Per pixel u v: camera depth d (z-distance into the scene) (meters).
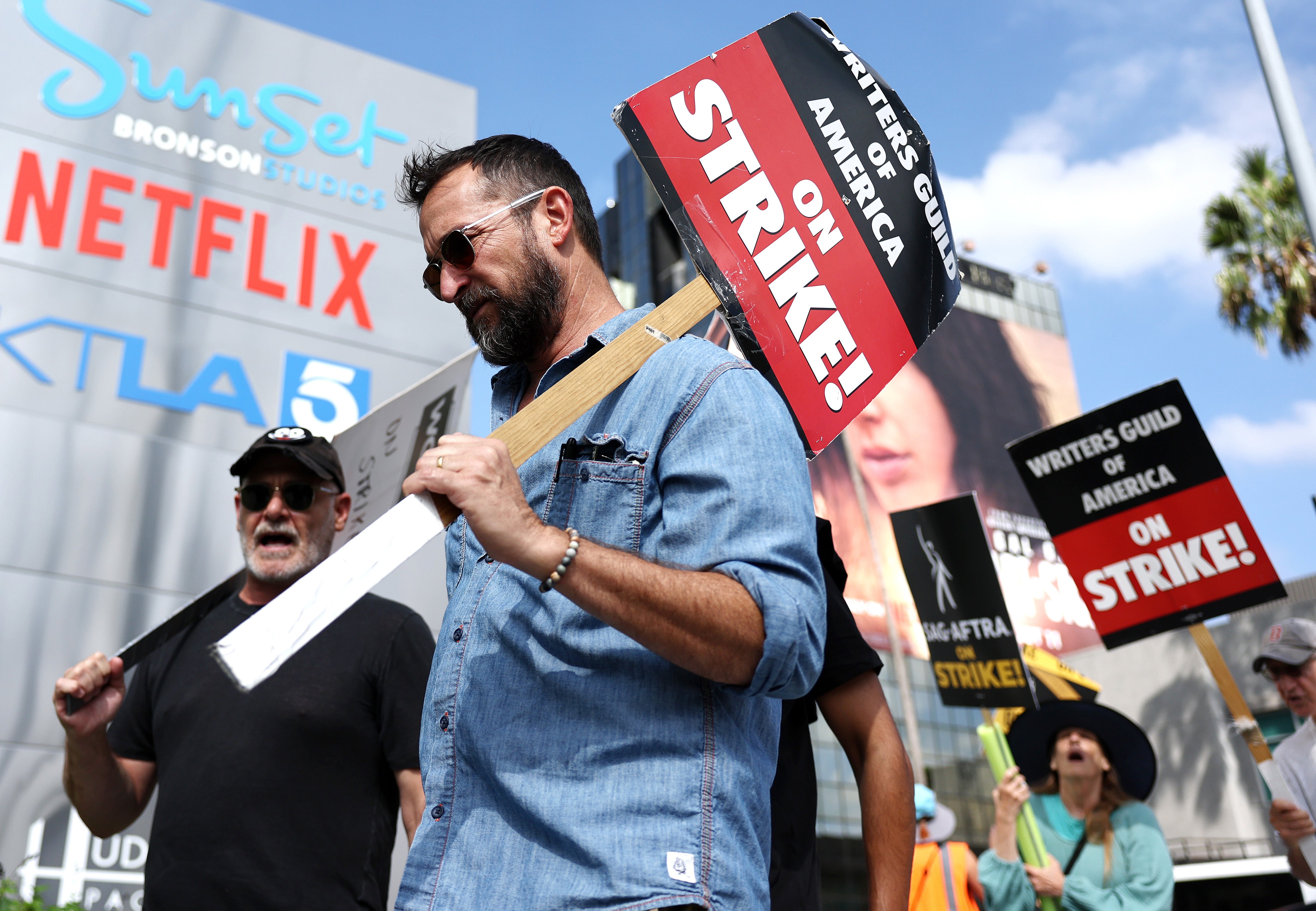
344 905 2.35
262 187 7.00
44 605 5.57
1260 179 19.27
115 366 6.18
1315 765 4.76
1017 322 33.78
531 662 1.31
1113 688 24.77
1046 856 4.43
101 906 5.10
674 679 1.28
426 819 1.34
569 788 1.24
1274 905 8.02
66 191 6.38
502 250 1.61
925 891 4.46
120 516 5.91
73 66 6.64
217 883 2.28
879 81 2.11
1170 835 22.81
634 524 1.37
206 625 2.75
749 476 1.31
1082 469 5.44
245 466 2.90
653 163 1.82
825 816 25.38
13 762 5.23
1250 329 19.06
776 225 1.89
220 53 7.15
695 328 2.01
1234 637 22.80
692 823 1.21
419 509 1.21
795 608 1.23
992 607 5.48
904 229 2.04
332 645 2.56
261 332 6.66
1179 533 5.19
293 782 2.39
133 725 2.69
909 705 23.59
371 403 6.86
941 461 29.77
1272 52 9.38
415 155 1.78
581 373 1.44
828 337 1.88
